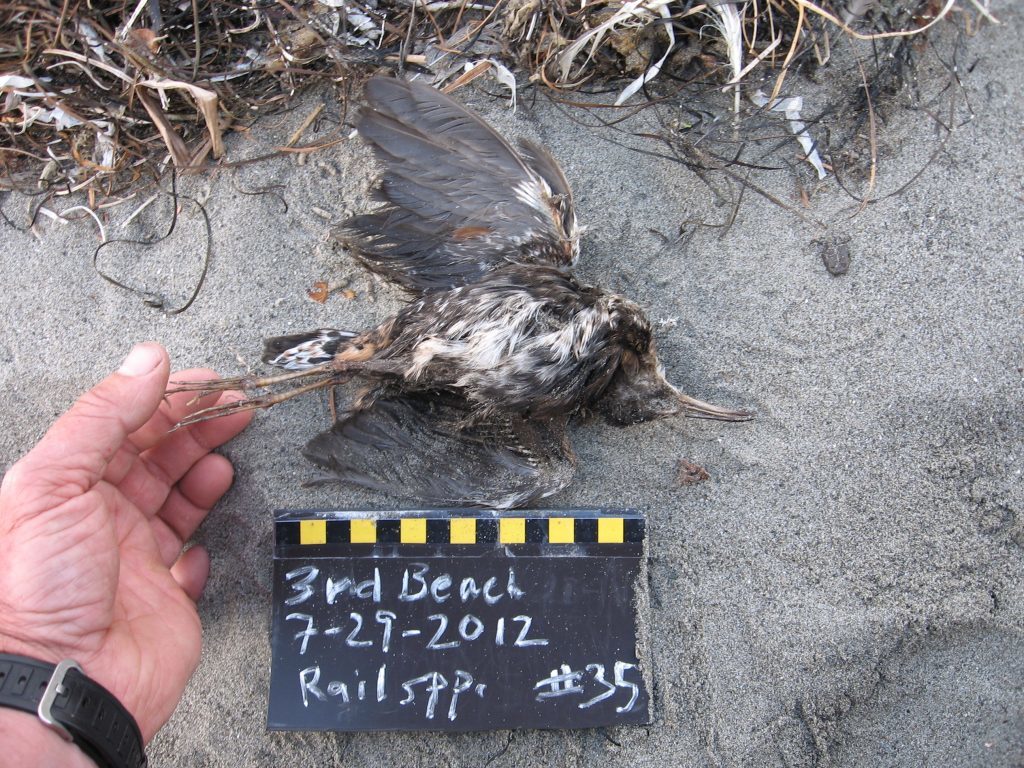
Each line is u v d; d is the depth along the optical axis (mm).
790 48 454
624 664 416
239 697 418
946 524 433
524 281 396
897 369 446
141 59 427
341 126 459
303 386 407
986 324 450
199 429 424
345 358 416
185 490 427
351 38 458
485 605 417
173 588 391
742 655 423
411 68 461
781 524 433
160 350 377
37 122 450
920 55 477
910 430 441
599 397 429
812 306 451
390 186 422
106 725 333
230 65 454
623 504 433
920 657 425
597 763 415
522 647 416
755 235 457
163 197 456
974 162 466
